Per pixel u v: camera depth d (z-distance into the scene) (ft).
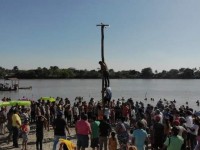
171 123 52.42
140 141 41.73
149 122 72.79
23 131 58.23
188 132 50.62
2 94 351.25
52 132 77.46
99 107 76.23
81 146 50.88
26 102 92.73
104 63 86.43
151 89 483.10
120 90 452.35
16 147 61.62
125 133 51.78
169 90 458.09
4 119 75.41
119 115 83.25
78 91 408.87
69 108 86.63
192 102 259.39
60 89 456.04
